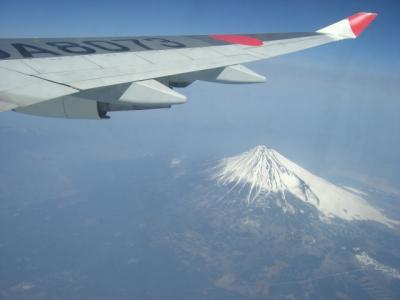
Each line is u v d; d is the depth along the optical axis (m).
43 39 11.82
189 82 12.02
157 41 13.27
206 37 14.80
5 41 10.88
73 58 9.66
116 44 12.13
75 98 8.37
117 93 8.16
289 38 15.29
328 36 15.98
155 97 8.20
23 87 6.97
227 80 11.55
